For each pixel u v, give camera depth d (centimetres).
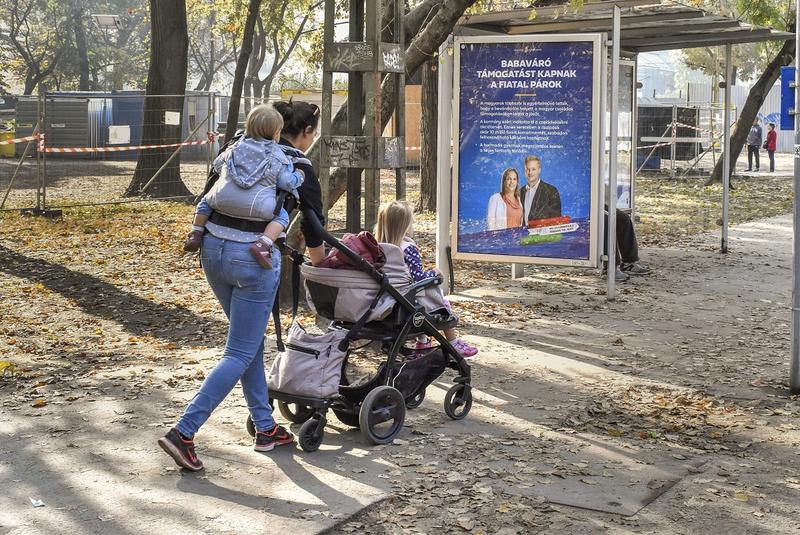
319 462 529
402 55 915
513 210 1059
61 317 999
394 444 565
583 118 1021
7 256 1434
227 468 516
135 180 2489
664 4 1112
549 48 1022
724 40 1381
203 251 516
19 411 620
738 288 1165
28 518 445
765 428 620
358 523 450
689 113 3195
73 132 4103
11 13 6550
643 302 1061
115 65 7319
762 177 3381
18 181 2997
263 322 521
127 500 469
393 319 586
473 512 465
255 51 5762
